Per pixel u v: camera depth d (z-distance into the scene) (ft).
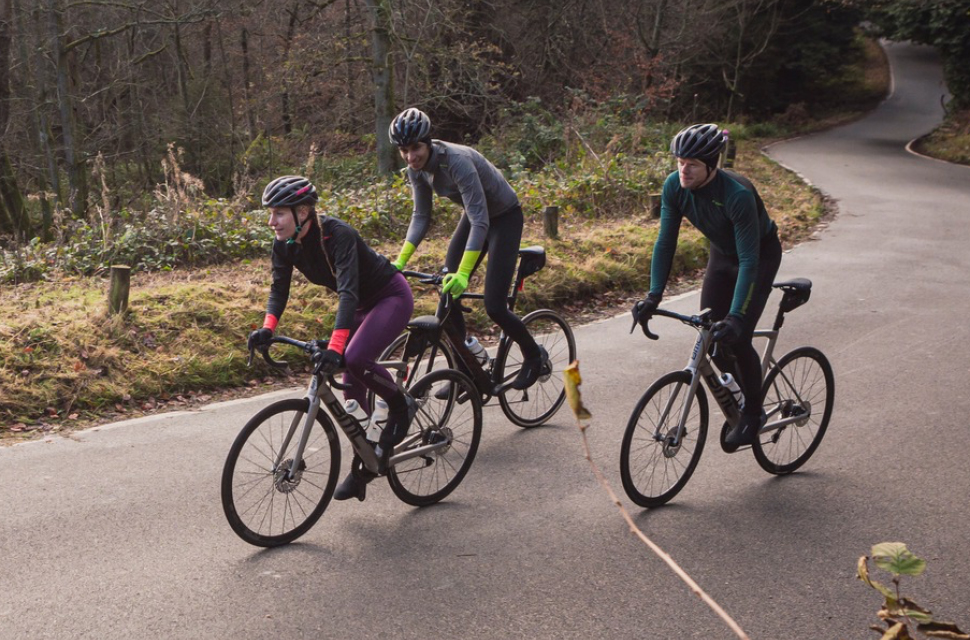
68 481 15.34
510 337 17.51
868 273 32.83
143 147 75.20
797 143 98.32
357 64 73.77
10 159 64.34
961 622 11.14
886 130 113.29
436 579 12.10
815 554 12.82
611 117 65.72
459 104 72.84
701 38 104.63
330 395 13.38
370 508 14.49
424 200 17.04
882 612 5.14
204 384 21.11
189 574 12.18
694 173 13.34
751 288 13.60
